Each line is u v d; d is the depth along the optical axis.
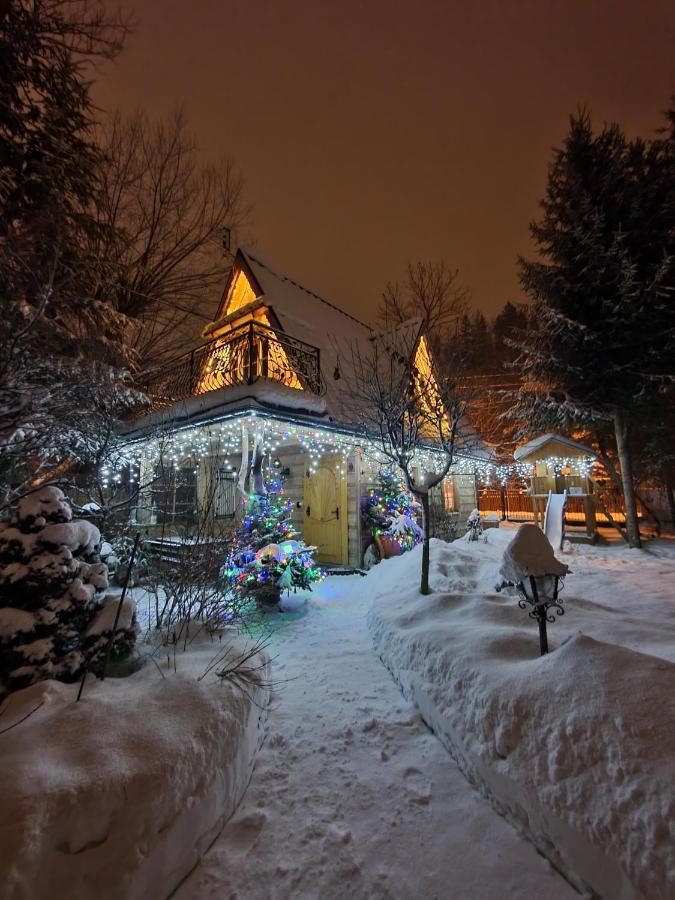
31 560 2.91
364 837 2.22
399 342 9.55
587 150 11.71
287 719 3.32
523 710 2.36
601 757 1.95
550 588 3.11
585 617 4.13
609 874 1.69
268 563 6.19
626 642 3.51
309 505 10.26
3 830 1.52
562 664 2.49
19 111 6.30
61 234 5.79
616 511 14.98
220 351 8.78
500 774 2.27
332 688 3.82
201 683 2.78
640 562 8.62
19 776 1.75
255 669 3.27
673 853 1.52
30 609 2.88
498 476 14.22
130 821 1.78
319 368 8.65
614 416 10.97
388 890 1.93
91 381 4.63
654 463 12.98
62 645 2.86
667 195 10.63
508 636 3.25
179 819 1.94
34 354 4.05
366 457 9.33
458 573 6.31
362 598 6.82
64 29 6.27
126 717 2.29
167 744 2.14
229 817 2.35
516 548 3.16
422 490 5.43
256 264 11.27
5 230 5.23
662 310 9.87
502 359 19.11
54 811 1.65
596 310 11.10
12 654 2.66
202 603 4.27
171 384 10.45
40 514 3.07
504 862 2.03
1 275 3.88
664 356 10.33
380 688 3.81
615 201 10.94
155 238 15.01
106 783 1.80
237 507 8.55
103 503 5.57
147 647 3.54
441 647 3.39
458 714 2.77
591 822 1.79
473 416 13.77
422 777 2.65
